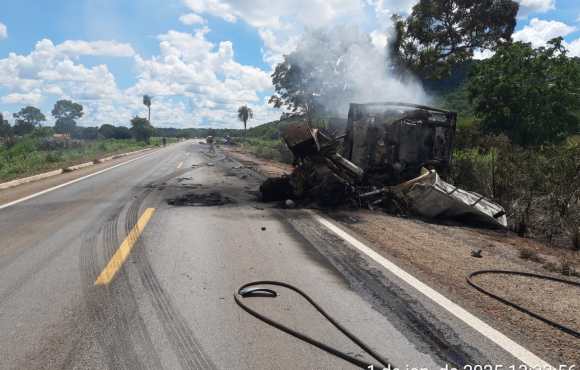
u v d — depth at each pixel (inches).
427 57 1096.8
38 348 120.0
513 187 366.9
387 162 388.2
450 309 153.7
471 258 225.6
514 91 699.4
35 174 617.3
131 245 227.9
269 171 722.8
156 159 1039.0
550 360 120.9
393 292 168.9
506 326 142.1
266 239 248.7
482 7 1079.0
